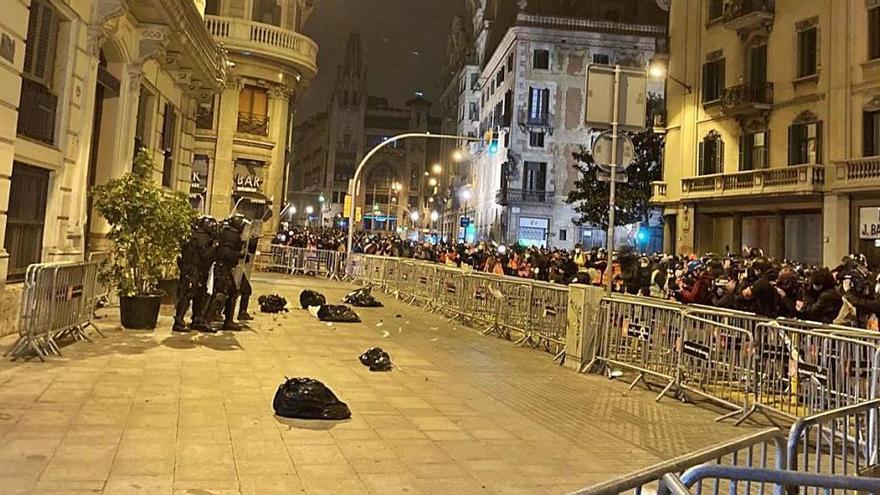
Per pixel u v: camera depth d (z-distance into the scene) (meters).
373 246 30.98
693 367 8.43
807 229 25.97
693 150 31.19
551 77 50.72
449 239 64.94
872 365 6.40
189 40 15.86
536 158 50.47
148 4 13.41
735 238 29.12
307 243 31.77
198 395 6.98
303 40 30.58
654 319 9.13
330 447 5.59
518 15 50.47
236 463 5.03
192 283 11.15
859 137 23.81
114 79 13.95
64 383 7.07
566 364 10.59
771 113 27.27
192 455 5.13
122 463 4.84
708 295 11.98
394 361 9.94
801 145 25.94
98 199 11.02
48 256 10.87
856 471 5.32
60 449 5.04
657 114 34.31
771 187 26.23
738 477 2.60
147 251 11.00
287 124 32.12
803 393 7.18
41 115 10.54
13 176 9.80
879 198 23.02
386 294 22.11
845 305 9.86
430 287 18.12
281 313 14.92
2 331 9.28
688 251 27.64
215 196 29.02
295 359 9.47
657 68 33.69
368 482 4.84
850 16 24.36
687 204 30.88
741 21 28.08
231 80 28.91
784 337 7.39
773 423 7.48
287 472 4.92
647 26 50.94
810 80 25.66
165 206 11.10
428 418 6.80
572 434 6.61
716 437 6.87
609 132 10.34
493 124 58.44
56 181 11.00
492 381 9.02
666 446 6.39
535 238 50.16
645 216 42.41
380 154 114.50
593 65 10.02
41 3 10.28
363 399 7.43
